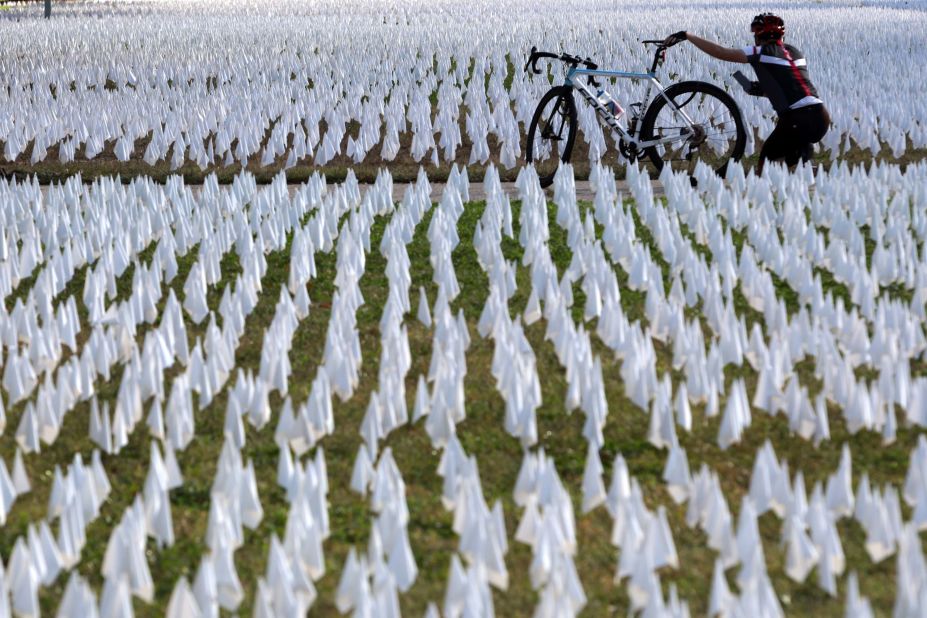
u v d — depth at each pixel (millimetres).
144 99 41781
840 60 51969
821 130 27625
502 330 16625
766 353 15469
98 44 62531
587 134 34906
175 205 24078
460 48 55750
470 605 9648
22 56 58062
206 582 10180
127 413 14352
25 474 13000
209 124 37625
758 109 37438
